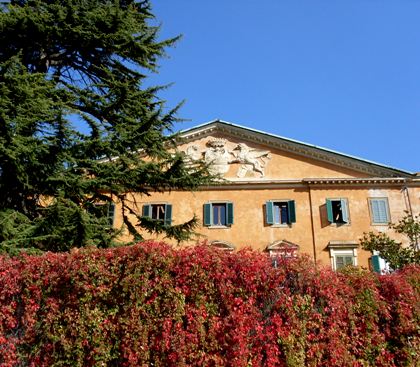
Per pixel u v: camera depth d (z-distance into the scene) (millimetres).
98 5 13977
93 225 11414
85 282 7289
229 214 27438
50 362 7070
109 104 13422
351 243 26172
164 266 7285
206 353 6836
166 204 27734
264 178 28484
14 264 7688
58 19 12922
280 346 6984
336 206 27609
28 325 7254
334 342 7039
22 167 10992
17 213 11344
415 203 27359
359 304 7445
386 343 7367
